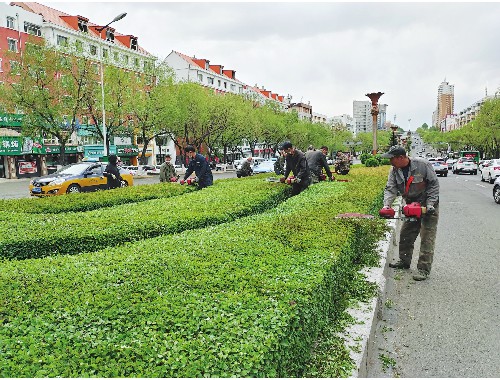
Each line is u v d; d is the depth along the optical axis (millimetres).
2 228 6266
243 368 2234
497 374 3654
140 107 34688
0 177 39031
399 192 6531
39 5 46844
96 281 3582
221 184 12555
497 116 52250
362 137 108250
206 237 5203
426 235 6316
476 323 4688
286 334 2670
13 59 30984
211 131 43875
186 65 65125
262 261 4094
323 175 13789
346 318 4066
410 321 4766
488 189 22000
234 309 2914
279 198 10219
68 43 33406
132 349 2395
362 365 3316
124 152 50750
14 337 2570
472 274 6461
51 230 6105
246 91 82250
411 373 3680
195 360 2295
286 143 10570
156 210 7535
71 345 2504
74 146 44812
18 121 38281
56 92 31562
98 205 9844
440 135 118375
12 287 3465
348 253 5035
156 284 3449
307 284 3424
